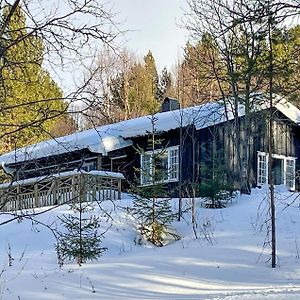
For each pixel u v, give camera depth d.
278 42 9.62
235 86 19.73
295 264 10.62
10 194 6.34
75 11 6.19
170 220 13.97
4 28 5.93
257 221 14.23
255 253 11.50
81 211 11.84
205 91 26.50
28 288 9.01
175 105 26.28
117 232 13.73
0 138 5.89
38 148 9.29
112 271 10.03
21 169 6.41
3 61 6.11
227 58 18.80
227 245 12.30
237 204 16.75
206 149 20.86
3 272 10.09
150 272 9.99
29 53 6.29
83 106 6.21
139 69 37.03
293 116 23.45
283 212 14.74
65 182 16.19
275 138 23.52
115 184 18.52
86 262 11.30
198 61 22.47
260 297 7.30
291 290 8.20
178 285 9.18
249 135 21.02
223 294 8.16
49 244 13.23
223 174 17.53
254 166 22.64
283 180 22.86
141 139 21.70
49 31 6.14
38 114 6.15
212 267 10.47
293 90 11.15
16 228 14.31
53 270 10.33
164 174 14.61
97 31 6.30
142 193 14.11
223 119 21.39
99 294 8.63
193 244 12.93
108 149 20.67
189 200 16.69
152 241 13.66
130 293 8.66
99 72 7.07
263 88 20.45
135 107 34.59
